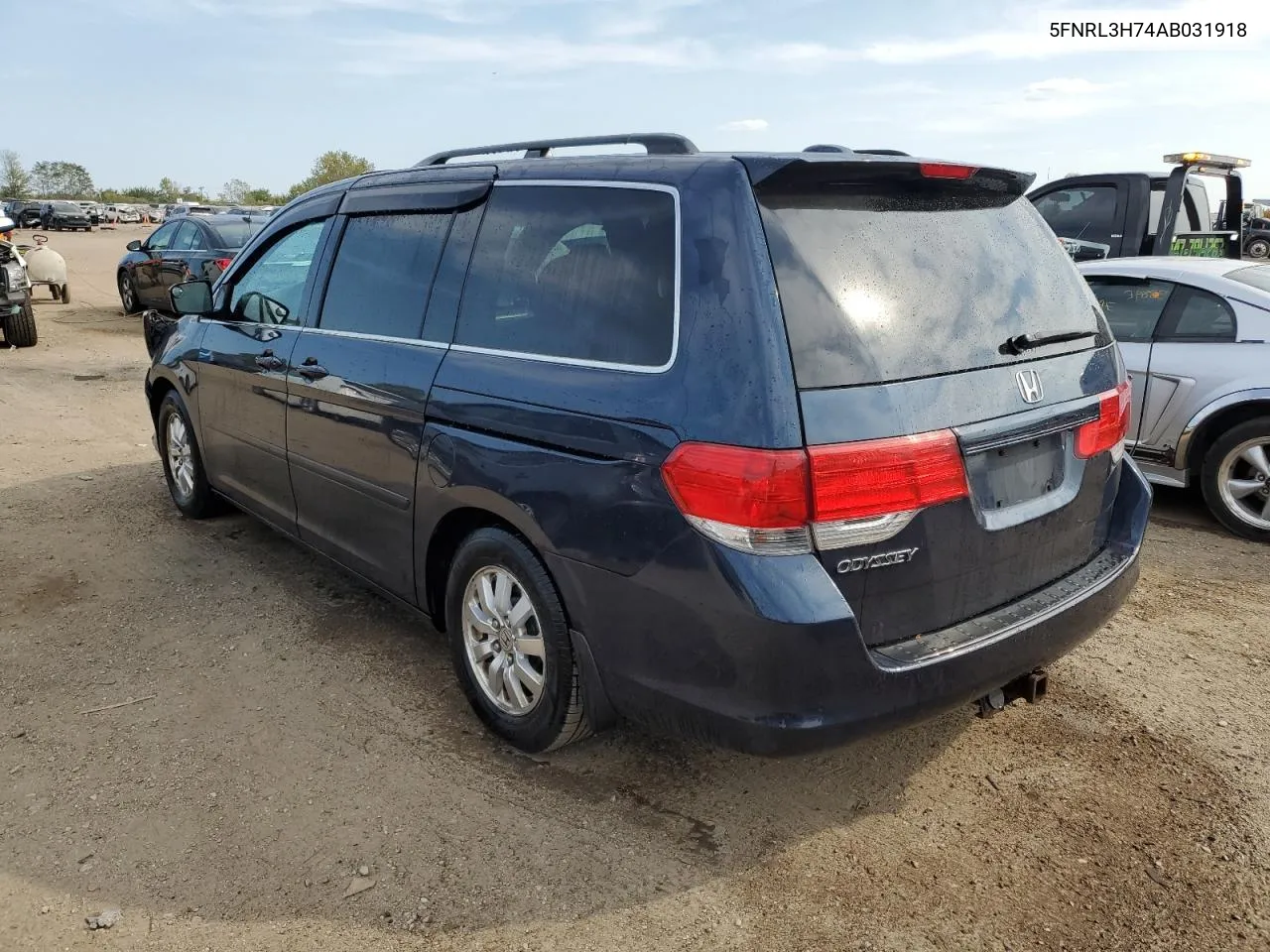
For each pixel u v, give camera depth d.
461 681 3.40
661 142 3.01
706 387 2.41
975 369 2.62
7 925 2.47
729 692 2.44
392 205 3.70
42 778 3.08
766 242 2.43
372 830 2.84
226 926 2.48
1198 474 5.76
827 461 2.30
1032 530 2.79
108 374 10.49
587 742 3.31
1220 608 4.45
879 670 2.43
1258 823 2.90
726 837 2.84
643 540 2.54
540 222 3.04
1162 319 5.65
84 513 5.67
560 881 2.65
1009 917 2.54
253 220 14.05
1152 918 2.54
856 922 2.51
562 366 2.81
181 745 3.27
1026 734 3.39
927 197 2.82
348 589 4.58
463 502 3.10
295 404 4.03
